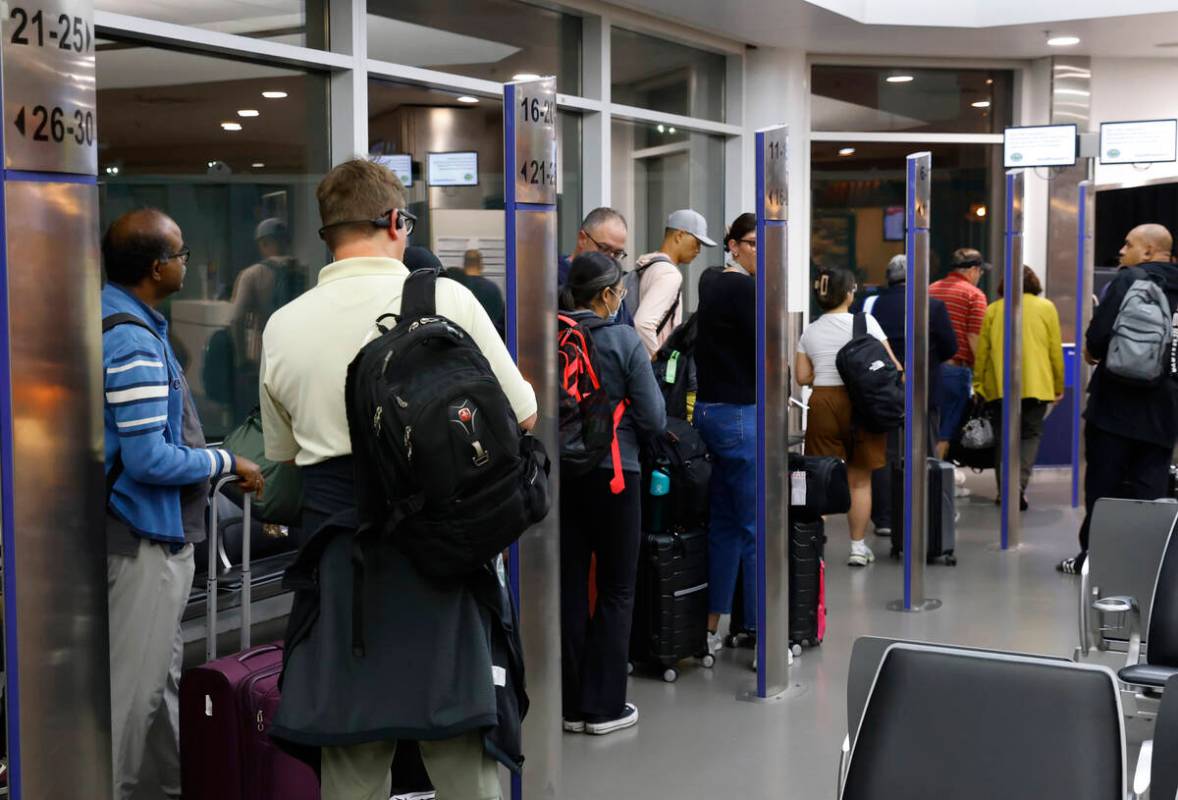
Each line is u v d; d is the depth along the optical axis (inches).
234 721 141.0
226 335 241.3
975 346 366.3
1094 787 90.5
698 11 358.6
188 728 144.3
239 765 141.3
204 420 237.1
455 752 102.1
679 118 387.9
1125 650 181.2
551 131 140.6
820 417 289.6
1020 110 462.0
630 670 220.2
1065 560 297.4
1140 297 256.5
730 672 219.5
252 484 143.9
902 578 288.0
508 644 103.5
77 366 93.0
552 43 334.0
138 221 137.5
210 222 238.1
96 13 209.5
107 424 133.3
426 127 291.0
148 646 138.2
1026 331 362.9
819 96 446.9
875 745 97.0
